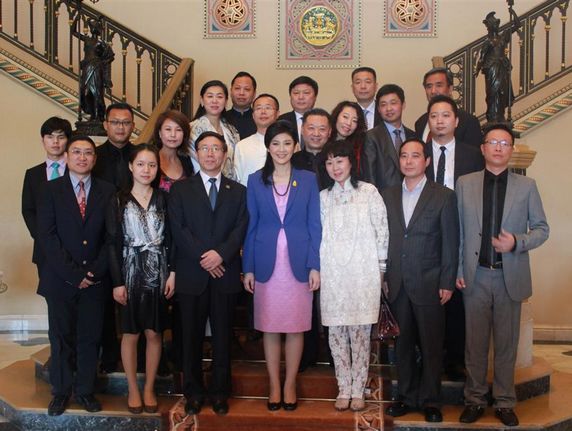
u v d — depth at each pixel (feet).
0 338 22.25
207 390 14.40
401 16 26.91
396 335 13.57
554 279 22.49
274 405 13.75
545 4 21.99
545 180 22.27
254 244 13.98
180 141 14.90
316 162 14.97
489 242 13.56
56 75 26.05
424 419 13.48
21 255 23.18
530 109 22.18
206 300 13.79
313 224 13.84
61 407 14.01
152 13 27.32
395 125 16.69
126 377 14.93
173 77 22.40
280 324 13.53
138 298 13.58
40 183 15.76
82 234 13.96
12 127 22.89
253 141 16.29
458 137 16.47
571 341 22.44
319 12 27.09
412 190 13.93
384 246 13.67
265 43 27.27
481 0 26.61
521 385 15.02
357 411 13.69
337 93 27.14
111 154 15.98
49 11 23.21
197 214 13.74
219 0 27.27
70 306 14.14
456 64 23.62
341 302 13.48
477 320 13.58
